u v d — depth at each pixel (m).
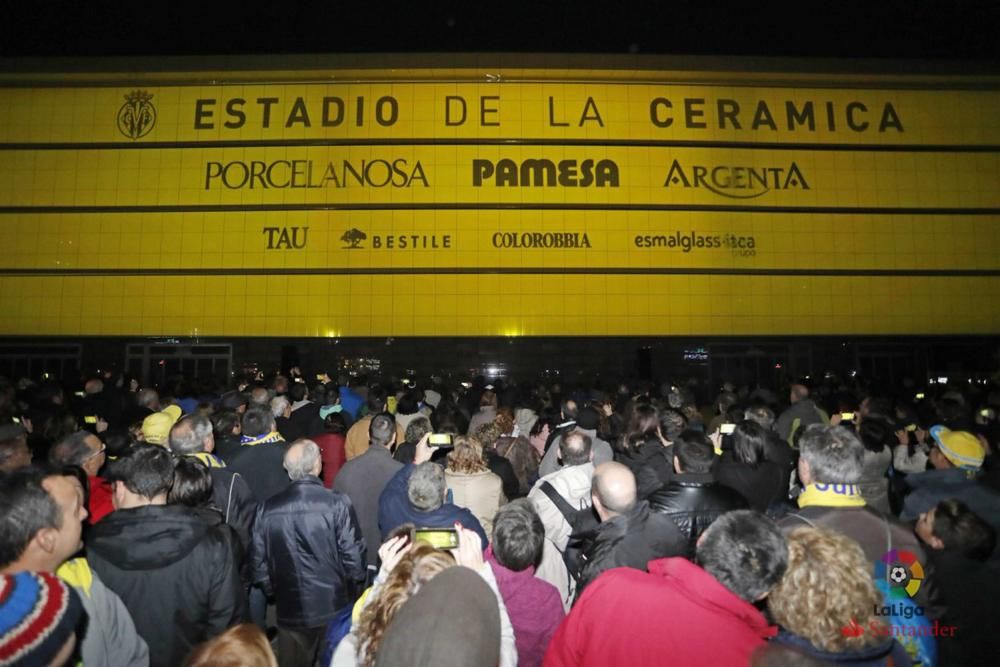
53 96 14.94
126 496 2.54
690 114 15.29
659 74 15.28
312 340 14.58
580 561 3.53
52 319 14.52
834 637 1.59
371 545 4.05
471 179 14.96
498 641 1.24
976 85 15.55
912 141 15.43
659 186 15.12
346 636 1.80
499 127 15.09
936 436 3.73
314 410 6.55
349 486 4.07
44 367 14.49
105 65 14.81
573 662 1.92
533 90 15.20
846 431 2.70
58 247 14.66
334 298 14.69
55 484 1.99
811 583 1.63
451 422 5.52
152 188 14.80
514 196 14.95
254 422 4.30
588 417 5.02
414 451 4.90
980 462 3.59
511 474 4.77
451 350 14.66
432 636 1.14
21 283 14.59
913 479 3.43
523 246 14.88
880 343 15.07
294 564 3.10
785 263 15.08
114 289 14.61
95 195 14.75
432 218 14.88
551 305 14.79
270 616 4.89
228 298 14.65
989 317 15.16
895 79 15.49
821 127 15.38
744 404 6.50
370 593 1.85
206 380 10.17
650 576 1.93
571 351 14.74
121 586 2.37
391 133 15.01
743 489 3.68
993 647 2.34
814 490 2.66
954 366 15.07
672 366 14.79
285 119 14.99
